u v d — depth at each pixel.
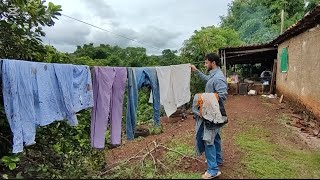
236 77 18.02
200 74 5.53
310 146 6.65
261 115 10.30
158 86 5.57
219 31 23.08
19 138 3.82
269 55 19.42
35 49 5.52
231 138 7.07
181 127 9.20
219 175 4.71
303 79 10.68
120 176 4.67
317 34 8.98
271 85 16.78
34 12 5.14
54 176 4.42
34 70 3.96
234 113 10.80
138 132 8.43
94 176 4.46
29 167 4.36
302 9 22.69
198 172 4.98
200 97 4.50
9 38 5.12
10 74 3.72
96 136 4.82
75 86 4.46
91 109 4.93
